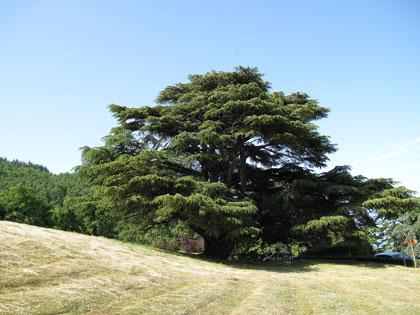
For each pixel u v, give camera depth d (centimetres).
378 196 2350
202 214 1997
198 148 2520
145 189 2183
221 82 2684
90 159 2261
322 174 2728
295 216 2528
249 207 2077
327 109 2645
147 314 823
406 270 2175
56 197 8331
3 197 5481
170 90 2759
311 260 2619
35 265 1020
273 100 2409
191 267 1689
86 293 891
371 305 1148
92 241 1669
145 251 1878
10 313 681
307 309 1055
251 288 1359
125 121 2492
